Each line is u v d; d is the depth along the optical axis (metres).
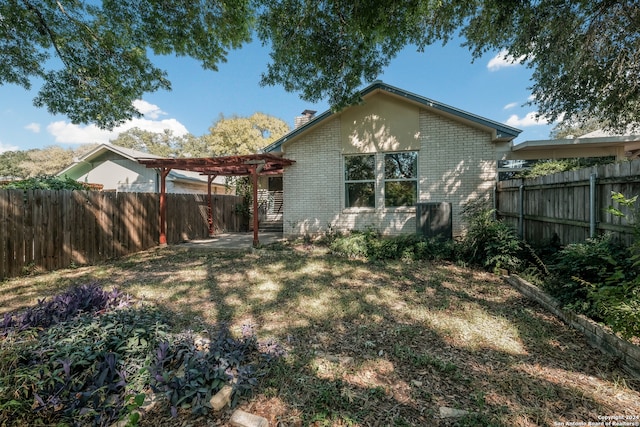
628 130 9.23
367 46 5.94
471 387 2.14
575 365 2.38
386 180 8.56
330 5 5.20
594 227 3.77
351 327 3.19
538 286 4.00
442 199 8.13
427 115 8.20
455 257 6.32
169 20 6.29
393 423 1.80
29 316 2.78
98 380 2.00
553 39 6.53
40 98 7.12
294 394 2.09
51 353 2.18
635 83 6.59
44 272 5.82
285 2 5.41
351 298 4.07
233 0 5.88
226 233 12.78
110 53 6.85
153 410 1.96
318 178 9.05
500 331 2.99
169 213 9.59
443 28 6.77
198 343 2.79
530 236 5.79
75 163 15.95
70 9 6.22
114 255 7.45
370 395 2.06
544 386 2.12
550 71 7.34
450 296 4.09
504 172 9.39
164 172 8.97
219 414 1.92
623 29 6.14
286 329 3.16
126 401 1.86
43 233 5.90
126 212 7.88
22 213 5.57
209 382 2.09
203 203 11.48
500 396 2.04
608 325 2.52
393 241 7.01
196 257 7.29
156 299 4.12
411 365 2.44
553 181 4.85
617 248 3.18
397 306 3.76
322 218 9.04
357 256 6.97
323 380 2.24
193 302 4.00
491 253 5.46
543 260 4.70
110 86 7.20
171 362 2.37
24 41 6.54
